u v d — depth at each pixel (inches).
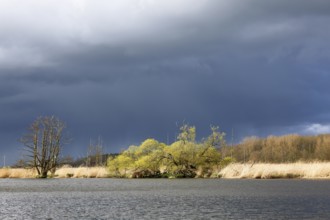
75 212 1146.0
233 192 1706.4
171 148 3090.6
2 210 1202.0
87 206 1284.4
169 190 1875.0
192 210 1156.5
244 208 1181.7
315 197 1453.0
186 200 1424.7
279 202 1317.7
